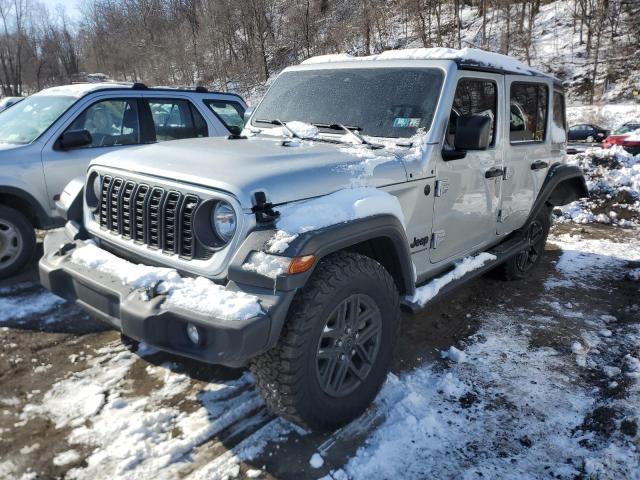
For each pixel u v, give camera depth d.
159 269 2.57
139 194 2.80
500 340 3.93
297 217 2.48
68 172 5.21
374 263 2.78
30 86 51.50
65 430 2.80
